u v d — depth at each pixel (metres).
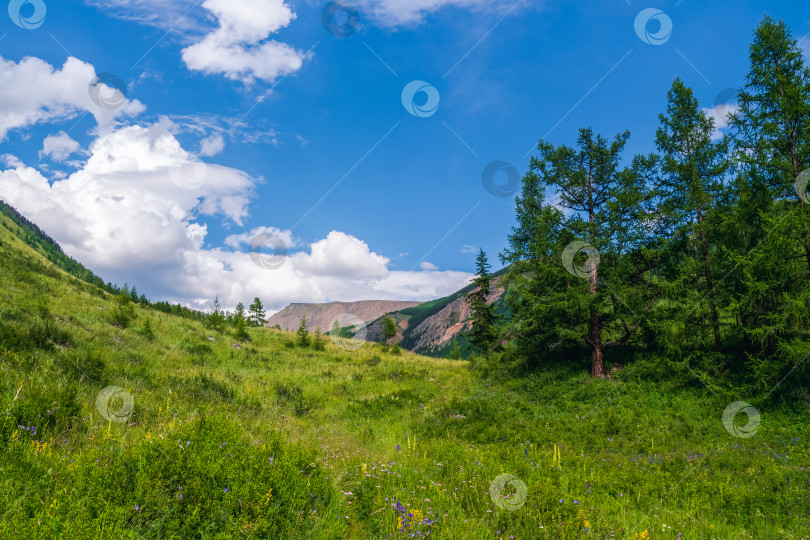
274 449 5.04
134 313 24.36
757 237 15.79
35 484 3.38
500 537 4.50
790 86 14.62
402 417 15.44
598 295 18.80
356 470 5.96
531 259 21.94
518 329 22.70
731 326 16.34
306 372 23.61
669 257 19.28
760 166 15.04
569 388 18.19
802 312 13.48
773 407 12.64
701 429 12.26
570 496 5.68
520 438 12.48
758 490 7.44
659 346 18.31
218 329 31.62
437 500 5.32
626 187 19.84
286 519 3.70
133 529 3.03
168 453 4.17
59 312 18.28
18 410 5.09
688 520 6.18
